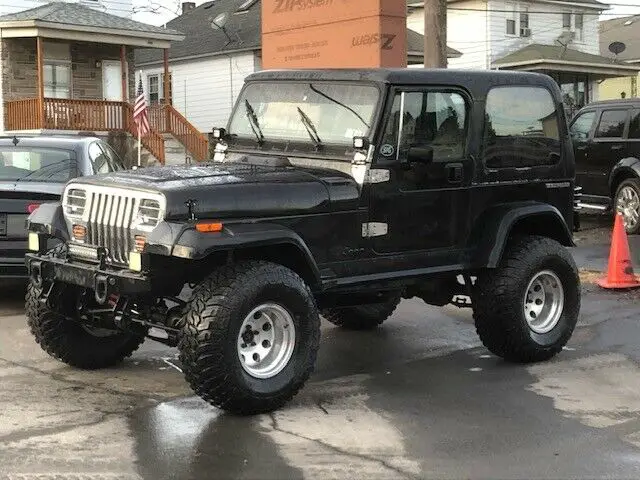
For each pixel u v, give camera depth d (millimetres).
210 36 32375
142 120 19750
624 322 7758
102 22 24375
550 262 6391
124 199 5066
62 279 5379
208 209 4887
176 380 5871
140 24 25500
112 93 26406
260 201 5082
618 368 6254
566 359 6527
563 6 36250
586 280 9750
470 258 6133
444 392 5645
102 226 5215
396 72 5652
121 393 5539
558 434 4812
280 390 5074
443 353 6762
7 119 24016
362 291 5707
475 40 34500
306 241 5316
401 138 5672
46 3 25641
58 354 5969
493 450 4551
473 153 6066
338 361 6500
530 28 35406
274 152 6039
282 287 5039
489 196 6211
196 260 5203
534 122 6484
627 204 13727
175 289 5254
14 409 5168
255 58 29609
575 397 5535
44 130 22812
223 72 30812
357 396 5535
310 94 5973
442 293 6605
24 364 6258
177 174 5285
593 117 14539
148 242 4785
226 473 4184
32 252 5793
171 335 5258
